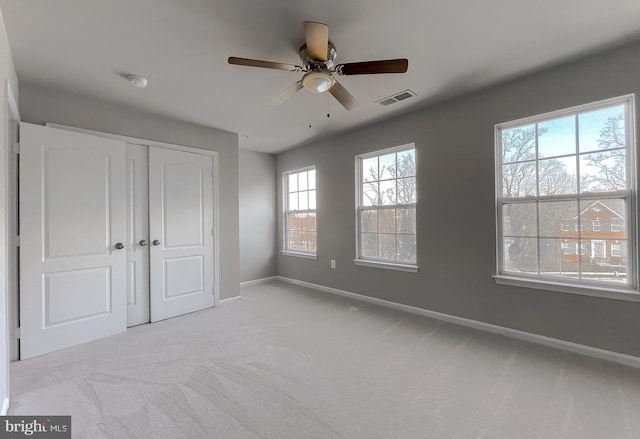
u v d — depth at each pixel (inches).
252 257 199.5
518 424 62.9
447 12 69.7
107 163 112.2
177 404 70.1
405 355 94.3
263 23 72.6
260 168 205.5
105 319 110.1
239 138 171.8
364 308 143.9
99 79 99.0
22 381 79.9
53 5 64.7
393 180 146.7
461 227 119.9
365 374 83.0
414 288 136.0
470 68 96.2
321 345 102.0
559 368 85.0
